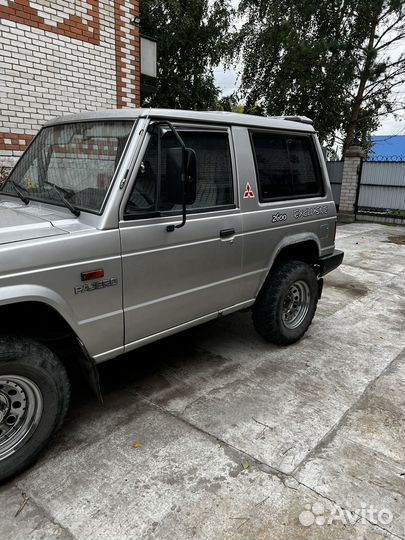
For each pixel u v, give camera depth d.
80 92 6.92
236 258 3.29
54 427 2.43
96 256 2.38
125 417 2.92
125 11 7.30
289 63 14.23
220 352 3.94
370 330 4.55
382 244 9.51
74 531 2.03
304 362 3.77
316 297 4.25
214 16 14.51
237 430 2.79
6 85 6.03
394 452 2.62
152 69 8.27
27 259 2.10
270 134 3.58
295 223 3.82
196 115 2.91
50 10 6.27
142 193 2.59
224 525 2.08
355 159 13.33
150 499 2.22
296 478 2.39
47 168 3.01
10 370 2.15
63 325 2.37
